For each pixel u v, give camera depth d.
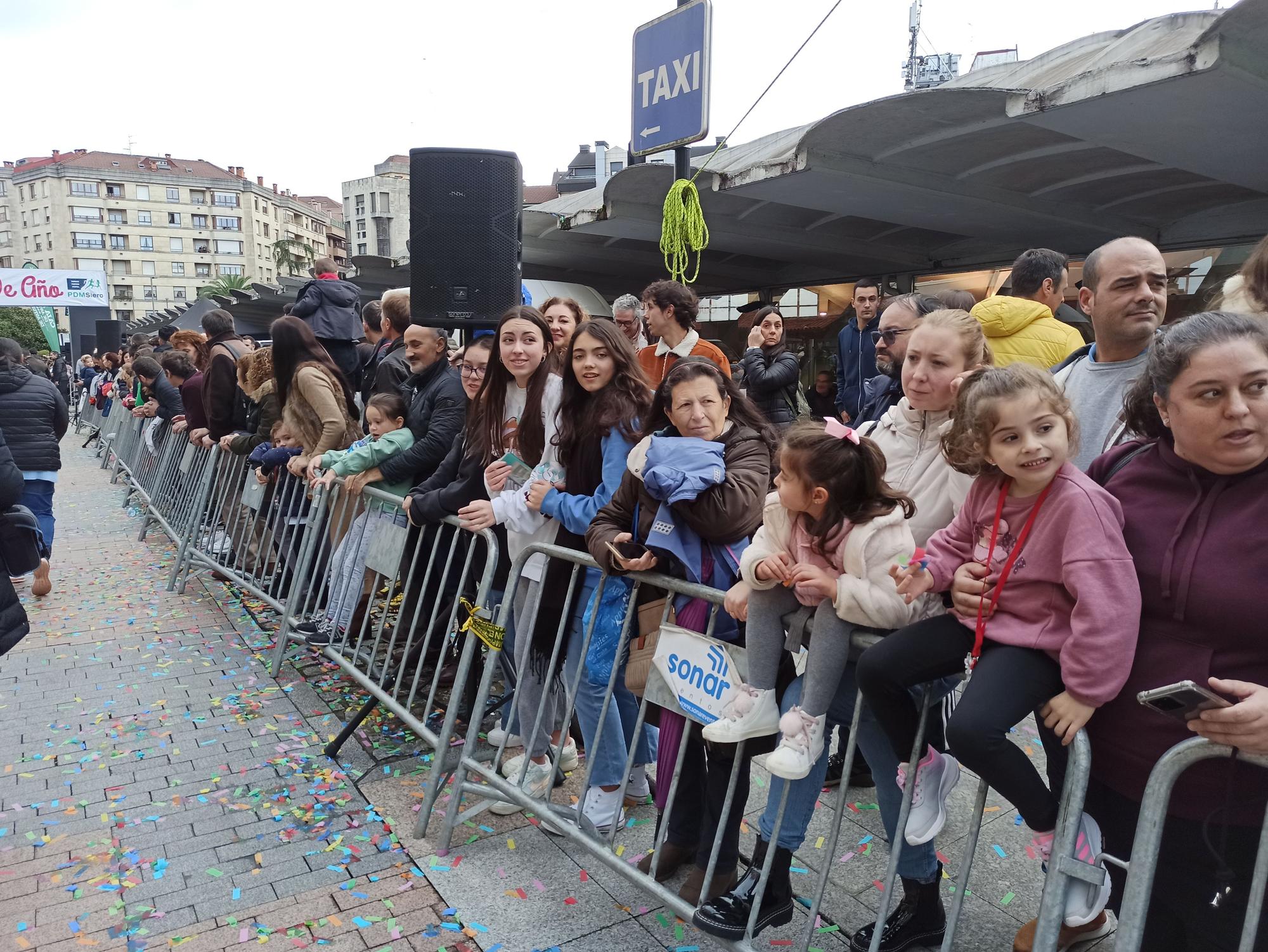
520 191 4.29
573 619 2.73
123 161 103.94
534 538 2.86
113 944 2.28
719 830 2.04
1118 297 2.22
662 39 4.96
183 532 6.35
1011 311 2.96
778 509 1.95
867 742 2.10
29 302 25.95
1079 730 1.44
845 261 9.12
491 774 2.68
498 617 2.79
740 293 11.43
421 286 4.19
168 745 3.49
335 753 3.34
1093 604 1.40
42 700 3.99
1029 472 1.48
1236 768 1.38
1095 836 1.54
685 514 2.17
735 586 2.04
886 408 3.21
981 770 1.50
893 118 5.25
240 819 2.92
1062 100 4.30
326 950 2.24
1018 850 2.65
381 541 3.57
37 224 103.75
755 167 6.22
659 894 2.17
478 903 2.44
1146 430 1.57
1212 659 1.38
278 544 4.94
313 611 4.51
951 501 1.98
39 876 2.60
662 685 2.22
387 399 4.05
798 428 1.84
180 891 2.51
